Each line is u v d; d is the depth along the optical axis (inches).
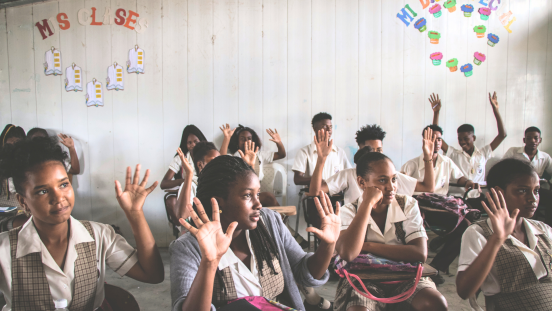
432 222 98.9
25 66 131.3
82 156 133.0
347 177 96.7
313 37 131.0
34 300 39.3
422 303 50.8
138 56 130.3
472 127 128.6
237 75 131.6
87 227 43.5
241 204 41.4
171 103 131.8
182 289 38.7
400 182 90.3
